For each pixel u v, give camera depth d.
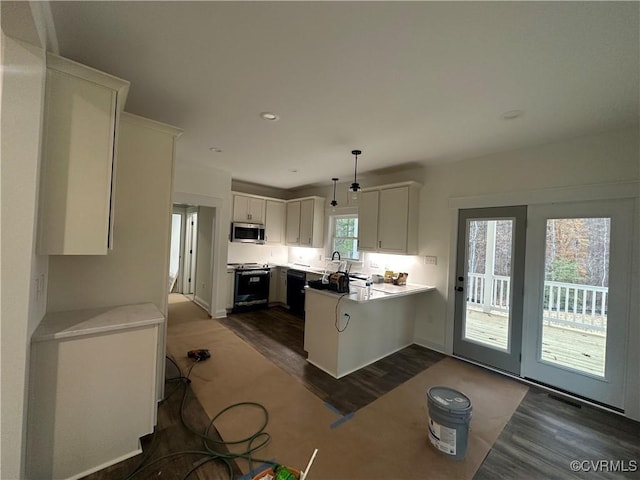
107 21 1.47
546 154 2.97
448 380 2.97
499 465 1.83
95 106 1.62
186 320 4.68
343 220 5.43
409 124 2.64
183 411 2.26
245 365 3.12
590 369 2.67
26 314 1.35
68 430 1.59
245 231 5.46
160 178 2.36
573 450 1.99
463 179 3.62
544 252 2.98
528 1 1.26
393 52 1.65
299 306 5.20
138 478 1.62
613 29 1.40
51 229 1.51
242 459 1.79
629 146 2.51
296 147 3.41
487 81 1.91
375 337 3.40
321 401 2.48
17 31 1.24
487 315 3.38
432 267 3.89
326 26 1.46
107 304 2.15
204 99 2.30
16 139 1.31
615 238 2.56
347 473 1.73
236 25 1.48
